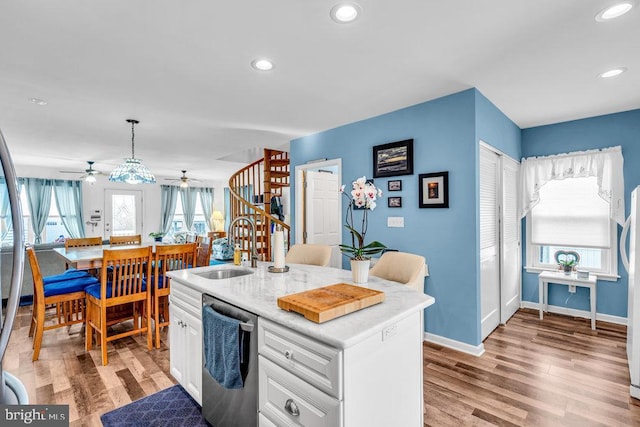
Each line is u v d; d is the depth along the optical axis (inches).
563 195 155.2
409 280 80.4
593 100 123.7
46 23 71.4
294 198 179.8
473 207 110.1
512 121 150.0
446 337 117.3
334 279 79.2
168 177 357.1
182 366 82.9
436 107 119.2
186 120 143.8
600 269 147.6
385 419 52.2
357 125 146.4
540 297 147.9
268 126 154.4
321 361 46.1
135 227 336.5
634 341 84.8
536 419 76.2
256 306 57.8
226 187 401.1
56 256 179.0
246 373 59.4
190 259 140.9
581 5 66.8
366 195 73.2
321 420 46.2
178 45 81.5
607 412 78.6
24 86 105.6
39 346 108.6
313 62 91.3
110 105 124.1
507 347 116.2
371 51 85.5
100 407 81.8
